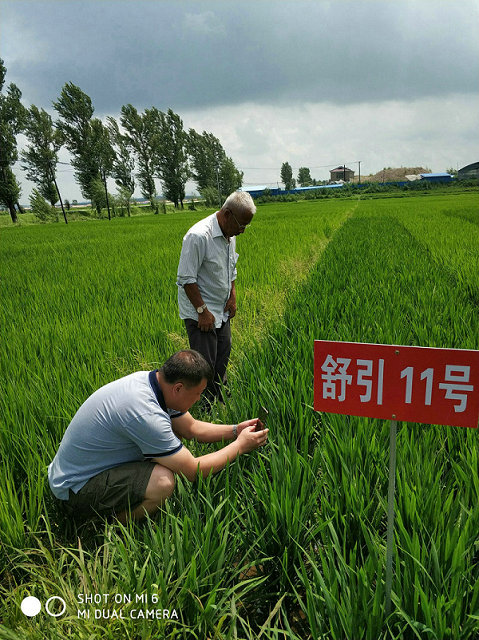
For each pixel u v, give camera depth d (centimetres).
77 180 6138
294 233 1833
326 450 286
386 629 197
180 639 207
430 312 578
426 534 228
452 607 188
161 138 7300
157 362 471
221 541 221
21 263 1389
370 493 275
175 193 7650
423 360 182
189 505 254
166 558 217
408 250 1231
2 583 251
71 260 1389
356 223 2444
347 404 199
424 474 263
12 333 611
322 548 230
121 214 7269
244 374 432
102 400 266
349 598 192
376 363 189
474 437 302
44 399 375
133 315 654
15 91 5197
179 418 308
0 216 6744
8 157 5309
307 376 395
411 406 189
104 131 6106
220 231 420
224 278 437
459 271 877
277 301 729
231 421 361
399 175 15825
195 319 433
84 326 608
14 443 324
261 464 281
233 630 194
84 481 268
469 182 9850
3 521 254
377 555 217
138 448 274
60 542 271
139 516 273
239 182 9588
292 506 248
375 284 775
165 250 1479
